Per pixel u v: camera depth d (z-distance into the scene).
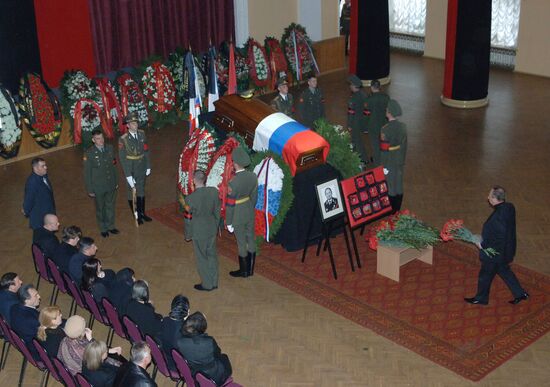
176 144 15.13
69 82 14.70
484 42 16.53
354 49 18.75
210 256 9.80
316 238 10.70
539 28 18.92
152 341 7.52
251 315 9.41
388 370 8.31
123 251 11.03
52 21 15.96
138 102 15.73
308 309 9.48
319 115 13.67
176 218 11.98
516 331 8.87
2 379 8.41
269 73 18.22
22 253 11.07
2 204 12.68
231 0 18.72
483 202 12.20
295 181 10.37
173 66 16.25
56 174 13.77
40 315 7.54
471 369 8.26
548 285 9.76
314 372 8.33
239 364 8.50
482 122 16.00
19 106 14.28
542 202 12.13
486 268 9.16
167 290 10.02
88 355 6.86
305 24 19.91
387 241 9.94
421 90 18.41
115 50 17.11
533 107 16.91
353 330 9.03
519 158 13.96
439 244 10.84
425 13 21.12
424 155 14.24
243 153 9.62
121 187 13.14
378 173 10.29
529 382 8.04
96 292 8.44
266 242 11.05
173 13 17.75
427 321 9.13
